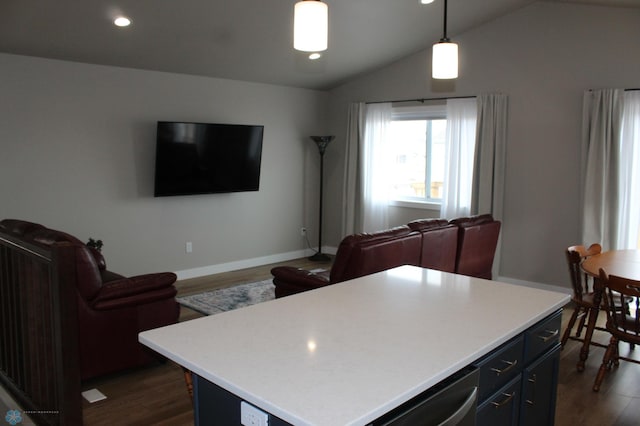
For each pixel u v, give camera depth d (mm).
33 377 2822
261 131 6375
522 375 1934
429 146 6652
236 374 1362
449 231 4414
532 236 5645
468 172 6078
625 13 4887
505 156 5754
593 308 3525
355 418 1136
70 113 4965
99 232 5266
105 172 5254
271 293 5398
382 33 5535
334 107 7395
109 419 2885
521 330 1800
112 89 5238
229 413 1390
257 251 6840
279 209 7051
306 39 1992
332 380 1328
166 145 5469
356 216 7137
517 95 5621
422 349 1547
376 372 1378
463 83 6039
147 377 3449
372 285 2334
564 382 3387
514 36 5590
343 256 3482
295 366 1415
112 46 4719
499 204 5770
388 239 3695
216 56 5375
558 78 5336
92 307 3229
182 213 5953
